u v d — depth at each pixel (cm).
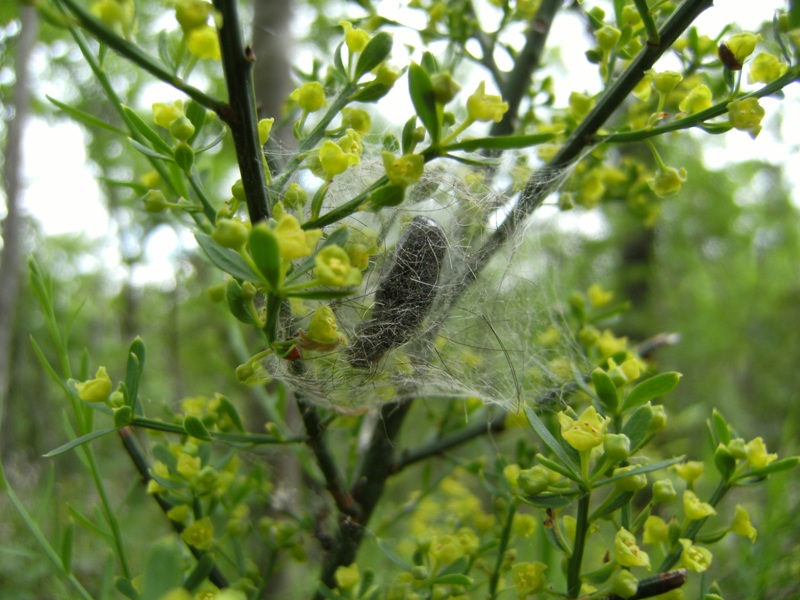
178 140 10
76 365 35
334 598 11
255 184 8
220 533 17
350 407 12
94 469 11
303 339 8
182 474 11
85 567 20
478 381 13
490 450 17
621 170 17
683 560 9
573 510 15
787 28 10
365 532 12
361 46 9
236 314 8
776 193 62
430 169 11
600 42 11
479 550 12
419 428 23
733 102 10
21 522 20
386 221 10
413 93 7
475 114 8
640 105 14
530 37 15
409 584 11
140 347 10
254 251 7
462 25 15
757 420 51
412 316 10
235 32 7
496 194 13
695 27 12
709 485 20
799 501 16
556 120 15
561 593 10
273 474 18
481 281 12
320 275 7
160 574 5
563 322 16
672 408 42
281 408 15
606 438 8
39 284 12
